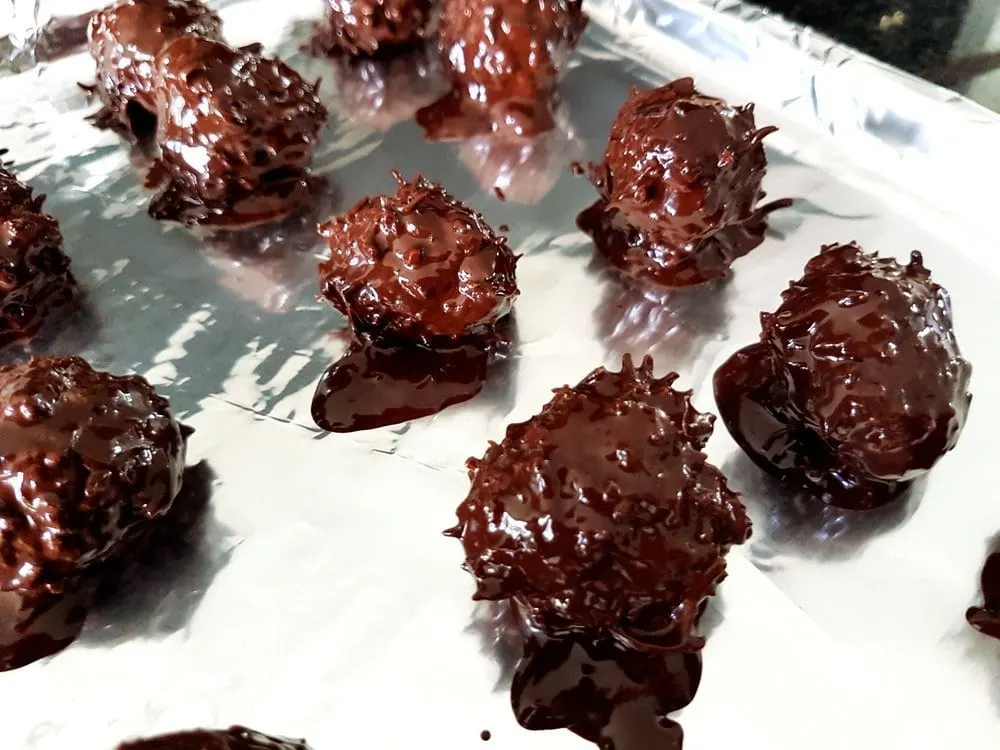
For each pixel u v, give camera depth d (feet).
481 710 0.36
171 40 0.56
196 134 0.52
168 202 0.56
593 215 0.55
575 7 0.60
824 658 0.37
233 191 0.55
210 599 0.39
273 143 0.53
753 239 0.53
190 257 0.53
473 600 0.37
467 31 0.59
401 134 0.61
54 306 0.51
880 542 0.41
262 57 0.55
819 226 0.54
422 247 0.43
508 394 0.46
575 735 0.35
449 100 0.63
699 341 0.49
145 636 0.38
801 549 0.40
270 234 0.55
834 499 0.42
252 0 0.71
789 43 0.61
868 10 0.70
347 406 0.46
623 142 0.49
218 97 0.51
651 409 0.34
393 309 0.45
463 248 0.43
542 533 0.33
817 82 0.59
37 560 0.37
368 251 0.44
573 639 0.37
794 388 0.41
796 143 0.59
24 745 0.35
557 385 0.47
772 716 0.36
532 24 0.58
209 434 0.45
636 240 0.53
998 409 0.45
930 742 0.35
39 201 0.51
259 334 0.49
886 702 0.36
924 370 0.38
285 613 0.39
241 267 0.53
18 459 0.36
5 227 0.47
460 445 0.44
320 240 0.54
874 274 0.40
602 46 0.66
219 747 0.35
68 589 0.39
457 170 0.58
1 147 0.60
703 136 0.45
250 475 0.43
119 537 0.39
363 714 0.36
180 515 0.42
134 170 0.58
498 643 0.38
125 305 0.51
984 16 0.69
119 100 0.60
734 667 0.37
